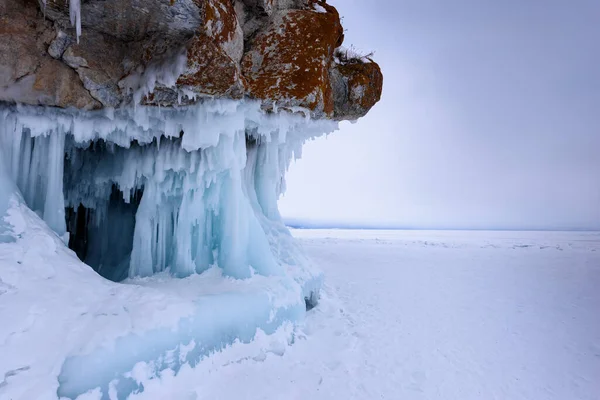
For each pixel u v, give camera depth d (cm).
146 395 348
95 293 399
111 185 705
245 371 446
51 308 347
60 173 497
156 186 618
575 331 738
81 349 322
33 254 387
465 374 523
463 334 700
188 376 393
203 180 618
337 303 857
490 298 1016
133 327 368
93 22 391
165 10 373
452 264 1742
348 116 804
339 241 3472
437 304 927
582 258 2070
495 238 5272
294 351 539
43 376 292
